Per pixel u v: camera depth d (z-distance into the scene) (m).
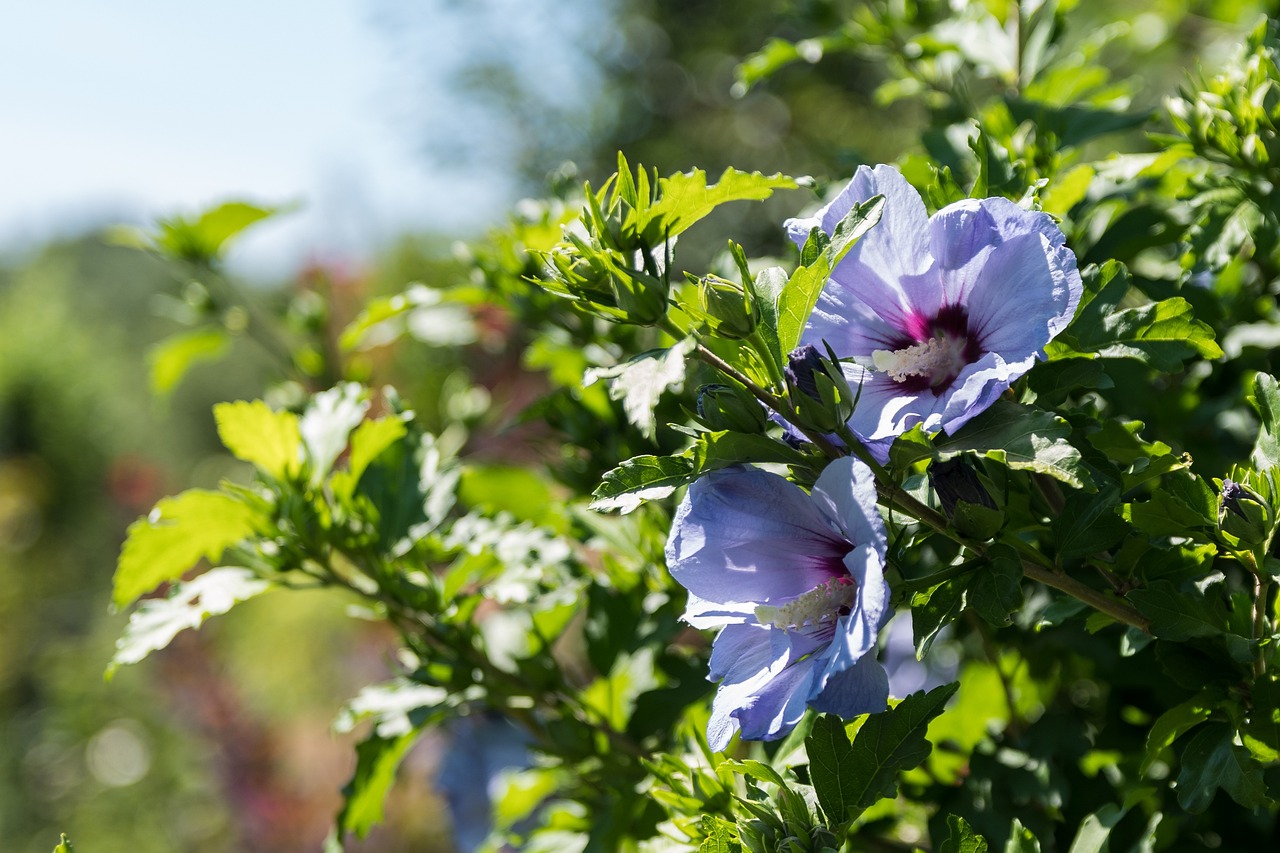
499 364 1.62
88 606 4.16
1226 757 0.69
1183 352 0.69
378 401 1.80
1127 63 1.52
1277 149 0.80
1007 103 0.90
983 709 0.92
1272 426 0.70
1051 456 0.65
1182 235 0.86
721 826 0.69
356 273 2.31
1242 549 0.69
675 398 0.86
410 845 2.06
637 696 0.87
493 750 1.26
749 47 3.01
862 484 0.63
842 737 0.68
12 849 3.46
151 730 3.30
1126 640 0.72
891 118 2.60
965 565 0.67
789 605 0.67
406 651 0.92
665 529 0.88
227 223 1.26
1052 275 0.66
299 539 0.88
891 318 0.70
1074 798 0.81
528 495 1.07
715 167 3.00
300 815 2.33
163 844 3.04
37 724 3.84
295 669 3.12
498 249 0.97
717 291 0.66
